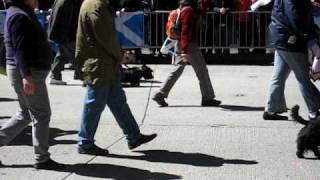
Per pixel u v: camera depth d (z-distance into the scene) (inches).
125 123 277.4
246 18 586.9
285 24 320.8
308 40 319.0
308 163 264.7
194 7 374.6
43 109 249.9
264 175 247.1
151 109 382.9
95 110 268.5
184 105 395.9
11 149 287.9
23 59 238.7
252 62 603.2
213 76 520.7
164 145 294.2
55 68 474.9
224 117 358.3
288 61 323.9
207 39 595.2
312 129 267.7
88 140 274.1
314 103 321.7
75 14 438.0
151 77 489.1
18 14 238.5
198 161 267.1
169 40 384.8
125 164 262.8
